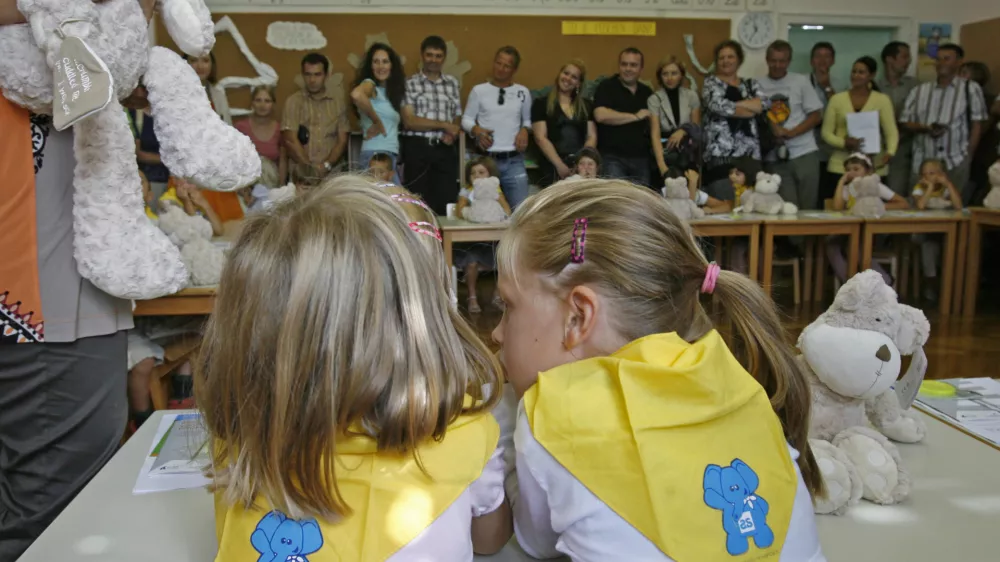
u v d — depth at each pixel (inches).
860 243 184.4
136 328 104.9
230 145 57.1
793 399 35.5
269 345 27.3
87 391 56.7
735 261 196.1
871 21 235.8
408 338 27.9
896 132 209.2
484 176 179.9
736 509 28.9
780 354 35.0
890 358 42.6
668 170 202.5
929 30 239.0
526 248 33.7
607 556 28.0
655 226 33.0
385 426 27.9
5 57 48.3
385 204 29.5
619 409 30.0
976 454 45.9
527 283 33.7
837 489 38.4
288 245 27.6
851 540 36.7
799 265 208.4
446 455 30.3
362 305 27.0
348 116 210.1
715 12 226.2
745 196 193.3
